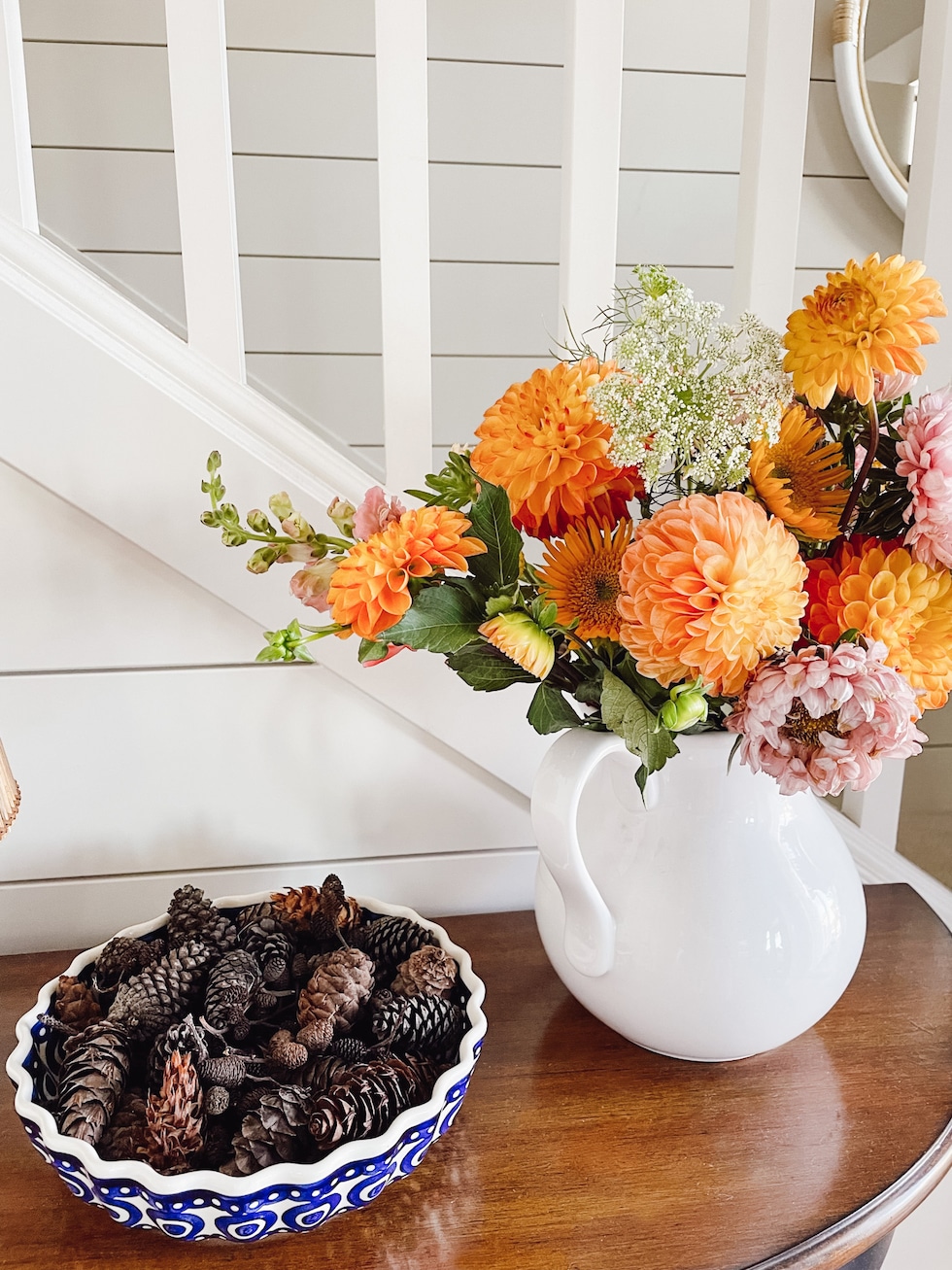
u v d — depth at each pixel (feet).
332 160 3.96
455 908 2.80
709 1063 2.13
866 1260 2.02
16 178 2.19
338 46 3.84
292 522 1.83
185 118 2.17
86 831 2.55
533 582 1.80
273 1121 1.59
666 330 1.62
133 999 1.84
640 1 3.96
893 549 1.70
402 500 2.51
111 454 2.28
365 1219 1.73
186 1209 1.50
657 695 1.72
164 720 2.51
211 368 2.34
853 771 1.43
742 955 1.88
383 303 2.38
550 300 4.28
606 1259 1.65
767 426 1.53
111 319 2.25
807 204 4.31
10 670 2.41
